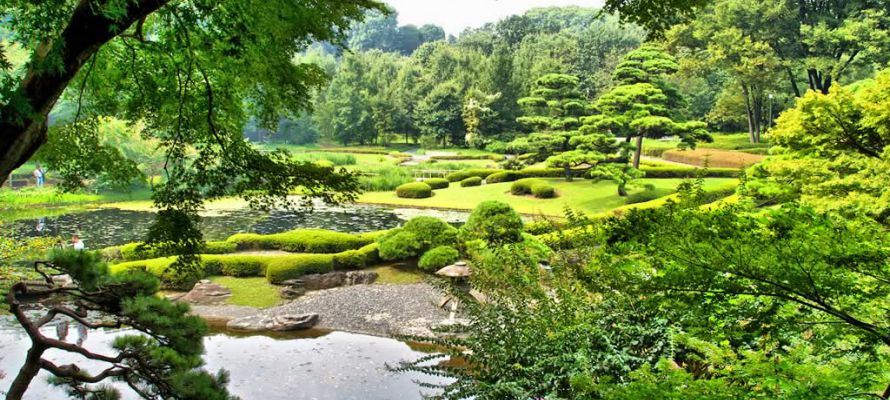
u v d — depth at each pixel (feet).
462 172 119.03
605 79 189.57
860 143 29.78
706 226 9.72
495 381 13.75
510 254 16.19
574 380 11.36
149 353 17.16
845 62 104.37
